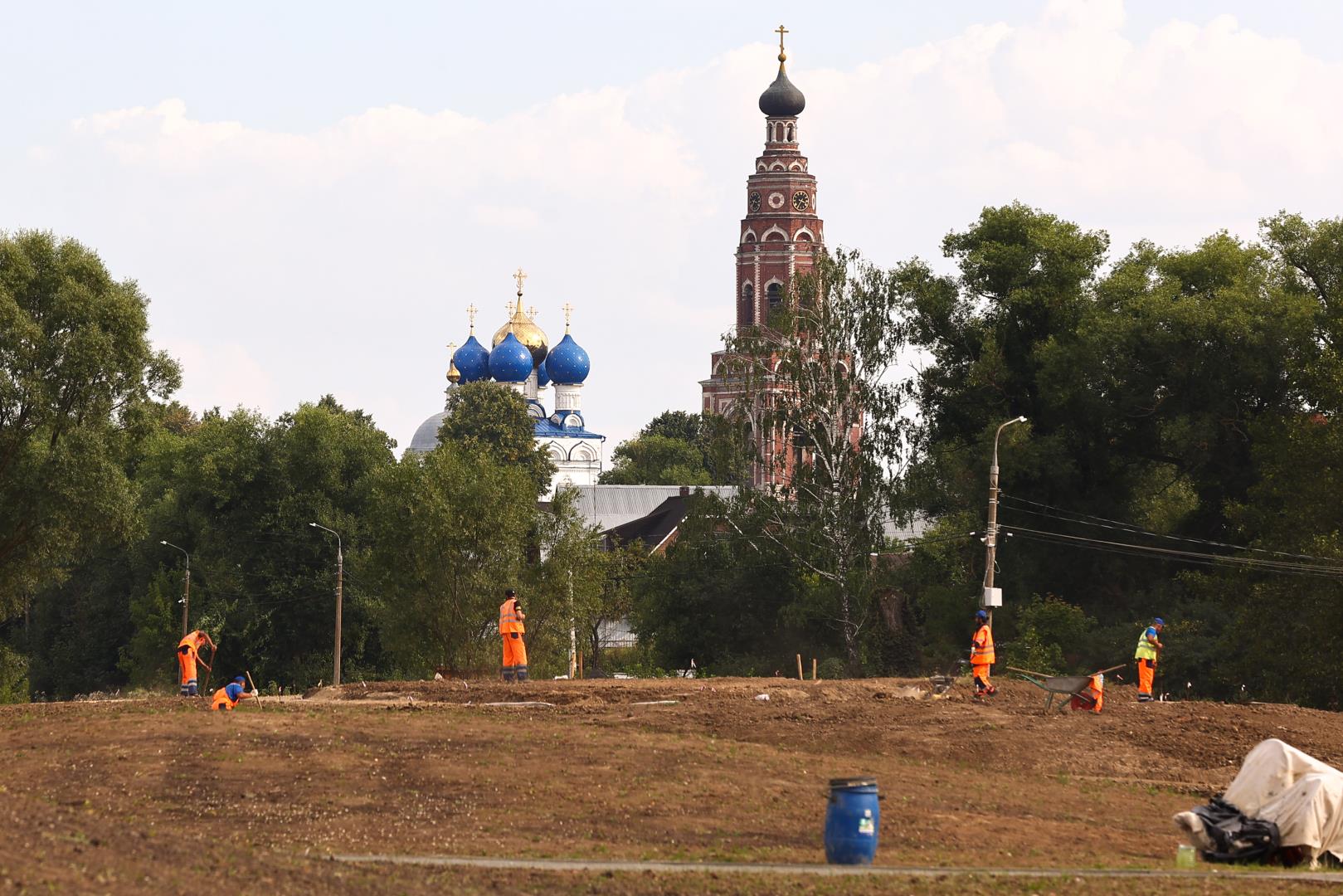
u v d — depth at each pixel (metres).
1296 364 75.00
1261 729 39.00
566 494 84.69
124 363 64.69
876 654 83.88
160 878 17.70
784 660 88.75
